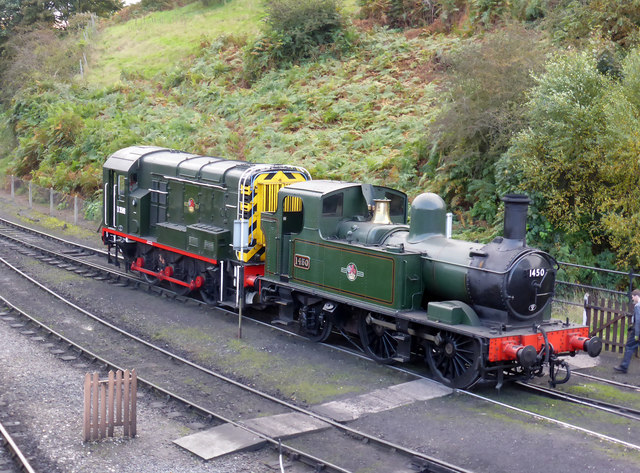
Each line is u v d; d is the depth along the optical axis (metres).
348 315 13.04
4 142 37.41
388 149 22.64
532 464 8.09
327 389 10.95
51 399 10.19
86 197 28.77
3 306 15.62
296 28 33.31
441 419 9.59
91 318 15.02
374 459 8.45
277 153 24.41
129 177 18.59
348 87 28.20
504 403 10.27
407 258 11.52
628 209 15.46
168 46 41.66
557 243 16.56
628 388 11.06
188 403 10.09
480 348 10.12
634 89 15.49
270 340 13.64
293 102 29.25
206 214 16.34
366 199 13.30
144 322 14.89
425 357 11.98
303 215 13.56
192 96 33.66
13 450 8.27
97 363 12.12
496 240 10.91
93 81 38.62
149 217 18.33
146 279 18.27
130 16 50.78
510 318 10.55
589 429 9.21
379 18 35.06
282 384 11.21
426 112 24.41
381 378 11.45
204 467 8.19
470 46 19.62
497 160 18.78
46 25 46.72
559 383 10.74
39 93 37.44
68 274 19.11
